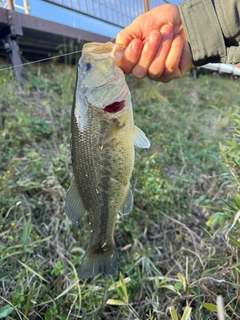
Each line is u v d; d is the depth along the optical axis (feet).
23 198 1.89
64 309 1.38
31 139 2.40
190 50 1.18
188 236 1.87
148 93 3.76
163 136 2.91
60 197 1.94
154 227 1.97
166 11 1.16
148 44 1.07
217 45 1.14
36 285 1.47
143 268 1.63
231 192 1.91
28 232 1.53
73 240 1.73
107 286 1.48
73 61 4.29
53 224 1.79
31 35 3.51
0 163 2.08
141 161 2.36
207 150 2.75
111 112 1.10
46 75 3.54
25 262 1.54
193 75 5.62
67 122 2.74
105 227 1.22
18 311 1.23
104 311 1.44
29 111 2.70
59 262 1.53
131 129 1.14
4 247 1.48
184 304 1.41
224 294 1.34
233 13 1.11
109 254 1.26
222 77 6.23
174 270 1.66
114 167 1.15
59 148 2.40
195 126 3.41
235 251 1.31
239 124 1.32
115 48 1.10
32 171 2.09
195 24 1.14
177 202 2.18
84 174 1.16
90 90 1.12
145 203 2.07
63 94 3.11
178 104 4.02
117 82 1.09
